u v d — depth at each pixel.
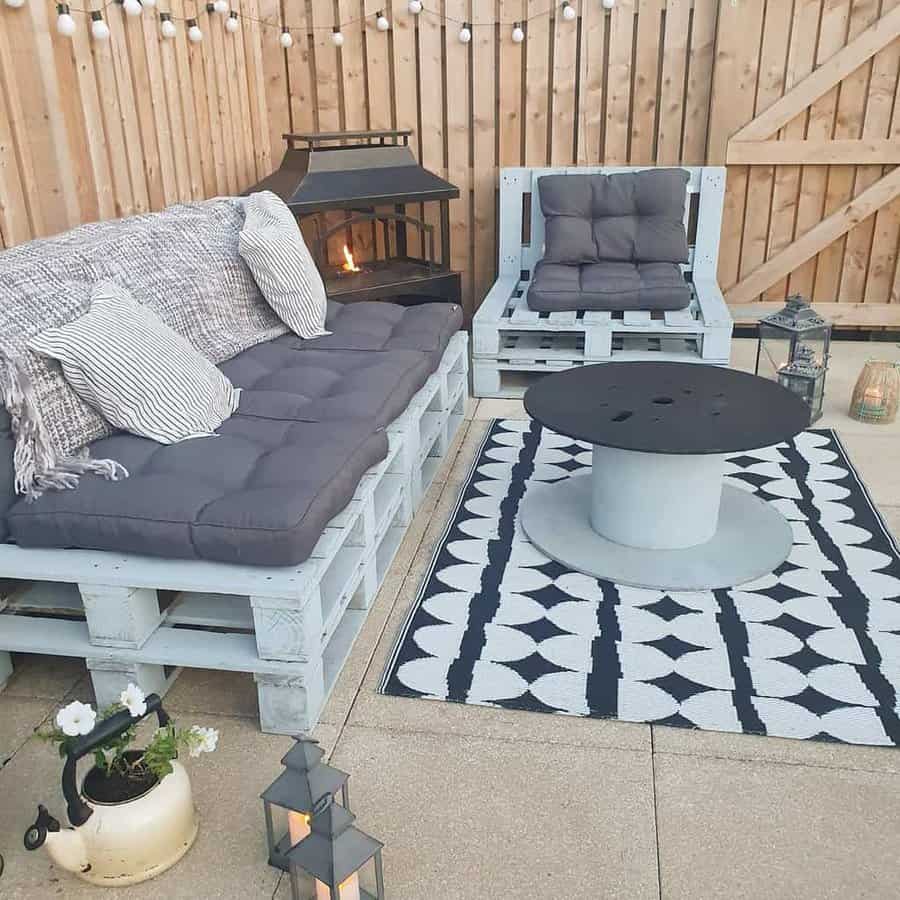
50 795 1.81
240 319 3.10
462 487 3.16
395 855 1.65
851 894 1.56
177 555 1.92
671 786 1.81
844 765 1.85
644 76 4.52
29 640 2.02
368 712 2.04
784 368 3.66
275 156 4.92
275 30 4.66
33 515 1.97
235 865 1.64
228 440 2.27
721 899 1.55
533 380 4.27
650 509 2.60
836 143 4.43
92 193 3.15
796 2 4.26
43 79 2.84
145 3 3.43
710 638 2.26
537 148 4.72
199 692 2.12
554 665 2.17
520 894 1.57
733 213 4.70
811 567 2.59
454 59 4.59
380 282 4.20
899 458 3.34
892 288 4.71
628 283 4.02
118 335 2.24
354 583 2.24
